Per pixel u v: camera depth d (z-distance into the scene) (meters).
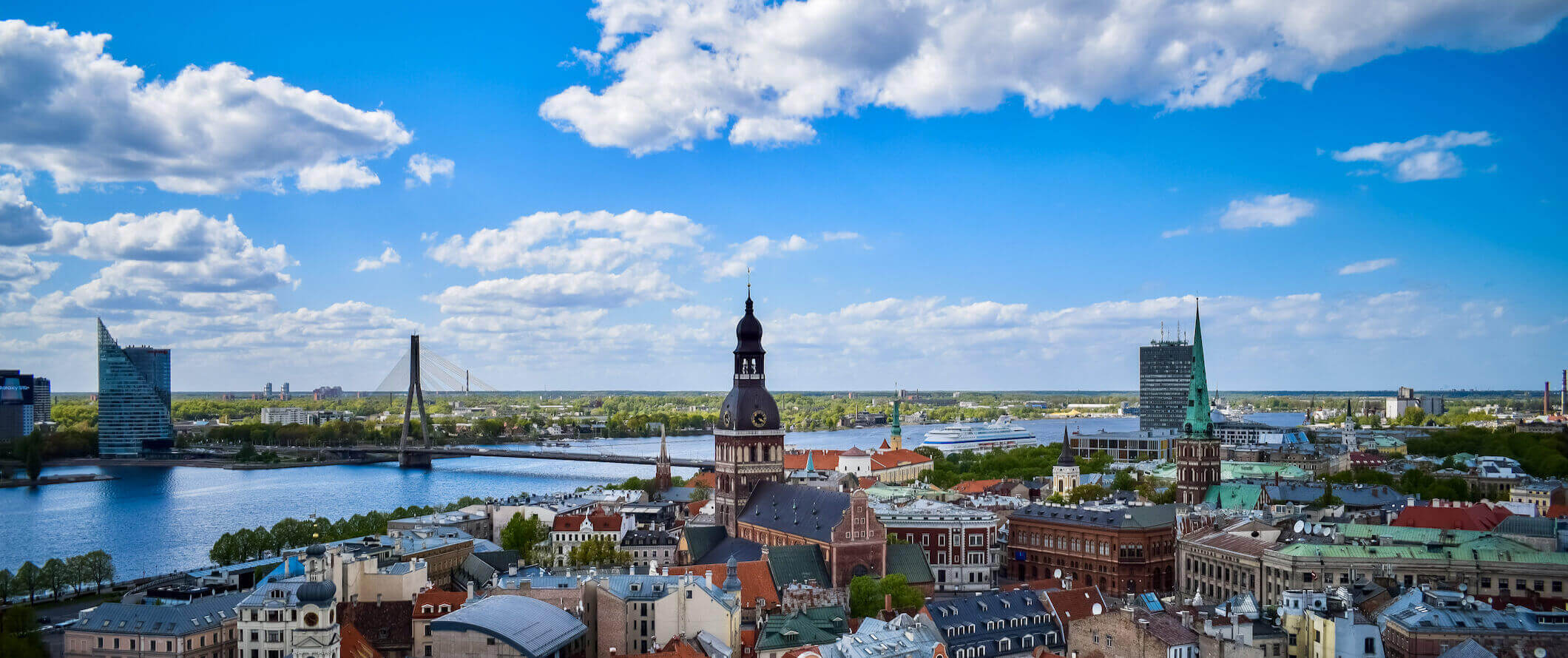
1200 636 190.00
